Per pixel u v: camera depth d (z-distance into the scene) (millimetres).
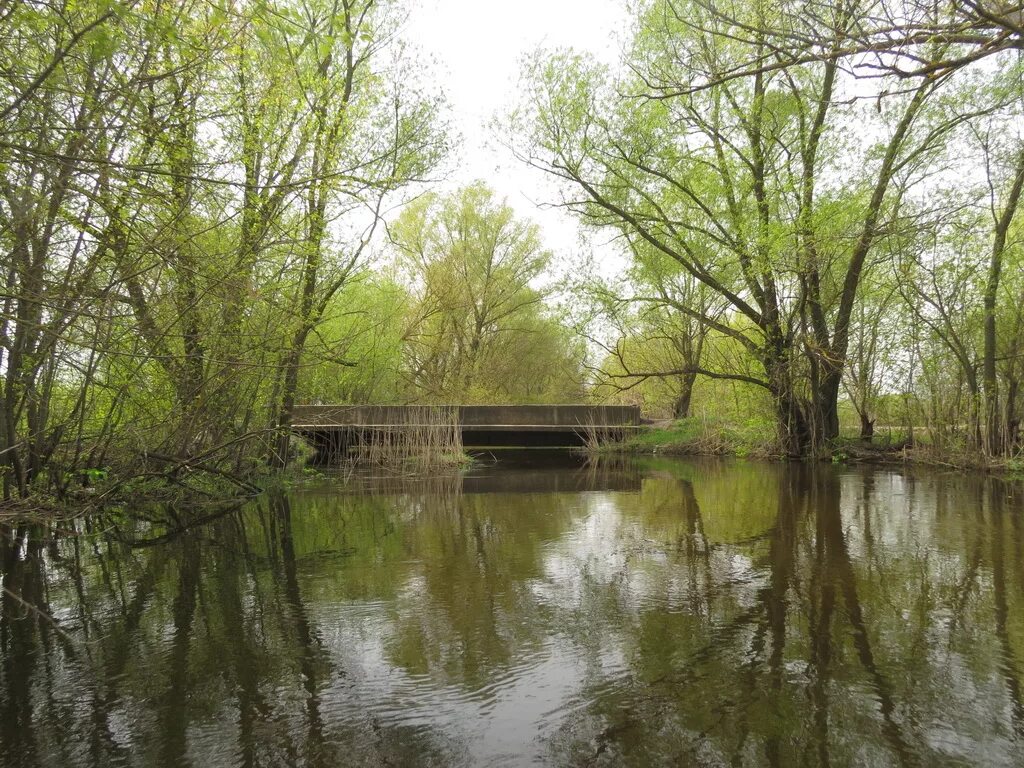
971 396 13438
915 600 4750
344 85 11688
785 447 16859
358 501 10328
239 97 7230
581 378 32344
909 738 2881
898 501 9328
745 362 17547
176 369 8500
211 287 6914
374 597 5031
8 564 6168
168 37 4547
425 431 16625
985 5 3029
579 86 14969
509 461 19047
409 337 22453
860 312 16188
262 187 4531
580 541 6992
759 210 14625
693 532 7395
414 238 29891
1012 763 2682
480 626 4359
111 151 5586
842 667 3607
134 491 9656
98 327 5750
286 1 4414
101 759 2795
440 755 2799
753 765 2695
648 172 15516
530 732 2984
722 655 3803
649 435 22094
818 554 6180
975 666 3602
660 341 26203
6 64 4820
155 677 3615
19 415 7469
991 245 13109
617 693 3350
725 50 14109
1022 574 5383
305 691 3430
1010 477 11758
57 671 3715
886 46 3051
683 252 17203
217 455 10984
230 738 2959
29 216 5184
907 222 13398
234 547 6855
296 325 9914
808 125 14477
